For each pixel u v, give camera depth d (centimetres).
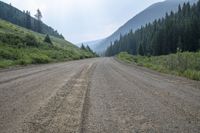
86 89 998
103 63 3425
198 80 1506
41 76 1441
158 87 1127
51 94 862
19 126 504
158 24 13925
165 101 800
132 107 702
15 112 610
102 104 728
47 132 473
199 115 629
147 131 496
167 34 9925
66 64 2925
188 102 791
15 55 2820
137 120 571
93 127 511
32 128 493
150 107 707
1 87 979
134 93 939
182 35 9325
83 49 12525
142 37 15888
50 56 4175
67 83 1157
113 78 1452
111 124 535
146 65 2912
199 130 507
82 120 558
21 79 1257
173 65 2258
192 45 8888
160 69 2238
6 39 3769
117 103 748
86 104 720
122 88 1059
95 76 1530
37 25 16162
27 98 781
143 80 1396
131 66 2834
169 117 604
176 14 13375
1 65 2022
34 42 4738
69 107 677
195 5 12062
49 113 609
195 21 9088
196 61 2288
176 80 1448
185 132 494
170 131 498
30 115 586
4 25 6975
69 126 513
